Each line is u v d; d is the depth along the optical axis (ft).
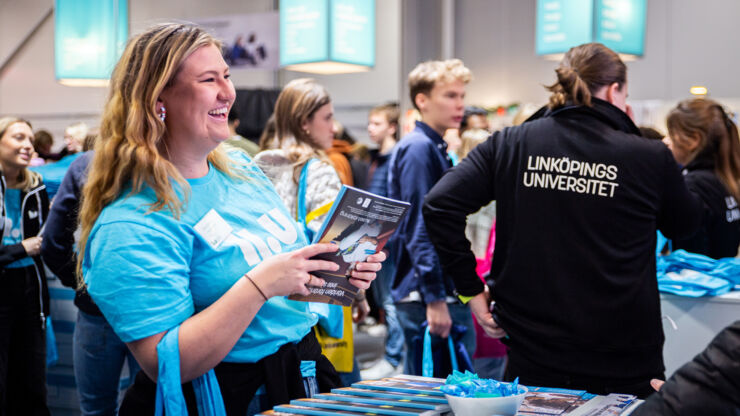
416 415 4.43
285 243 5.59
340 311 8.71
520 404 4.62
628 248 6.61
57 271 10.07
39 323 12.25
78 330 10.23
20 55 35.53
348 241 5.18
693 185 10.45
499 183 7.11
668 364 9.43
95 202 5.02
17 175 12.49
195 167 5.33
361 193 4.97
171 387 4.69
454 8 32.17
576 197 6.66
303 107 9.37
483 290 7.65
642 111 25.48
